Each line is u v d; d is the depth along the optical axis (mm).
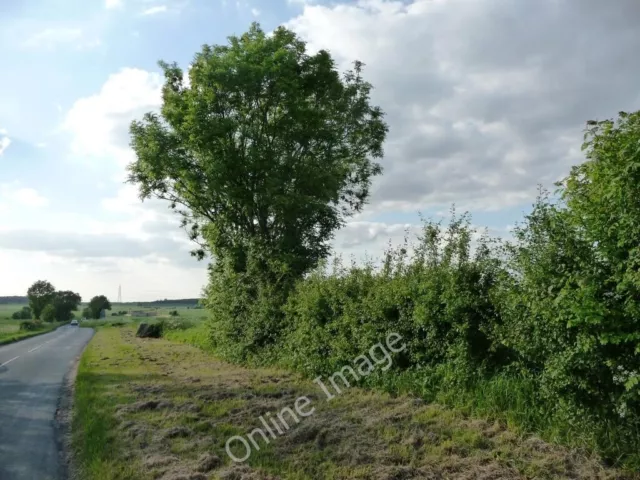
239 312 22422
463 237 10680
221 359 23234
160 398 12703
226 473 7270
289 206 23953
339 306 14688
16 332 53594
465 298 10016
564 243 7289
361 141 30844
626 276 6332
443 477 6938
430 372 11023
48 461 8492
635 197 6262
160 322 49250
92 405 12086
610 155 6547
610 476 6504
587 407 7332
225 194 24422
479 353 10148
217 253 25391
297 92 24953
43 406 13000
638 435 6785
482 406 9375
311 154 26984
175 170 25375
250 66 24047
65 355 28219
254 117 25672
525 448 7590
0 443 9570
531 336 8086
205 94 24703
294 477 7215
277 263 20984
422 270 11719
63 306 110188
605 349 6844
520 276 8211
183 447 8609
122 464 7871
